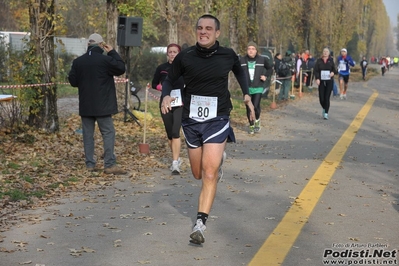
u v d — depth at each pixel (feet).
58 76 70.64
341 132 80.07
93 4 110.11
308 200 41.88
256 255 30.14
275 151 63.62
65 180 47.93
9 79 69.10
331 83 95.25
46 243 32.07
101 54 51.01
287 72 140.15
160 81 52.85
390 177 50.62
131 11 84.74
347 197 43.01
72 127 76.43
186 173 51.67
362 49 481.46
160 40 239.50
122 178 49.47
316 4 292.20
